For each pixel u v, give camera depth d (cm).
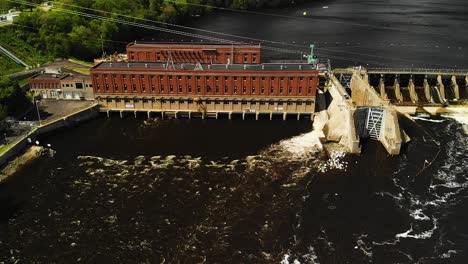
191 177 9025
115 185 8762
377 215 7794
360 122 10619
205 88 11831
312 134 11112
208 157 9881
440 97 13288
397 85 13475
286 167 9388
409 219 7694
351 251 6912
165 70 11669
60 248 7012
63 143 10619
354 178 8956
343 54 18462
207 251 6894
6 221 7688
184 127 11619
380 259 6738
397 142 9756
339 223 7569
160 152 10169
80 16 19988
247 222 7588
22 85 13012
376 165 9475
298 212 7850
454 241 7144
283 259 6719
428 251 6919
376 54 18375
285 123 11844
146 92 12025
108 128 11562
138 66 12325
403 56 18025
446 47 19375
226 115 12319
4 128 10606
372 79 13975
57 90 12656
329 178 8950
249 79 11619
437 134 11138
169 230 7400
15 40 16925
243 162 9631
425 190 8569
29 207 8075
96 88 12094
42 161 9725
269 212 7850
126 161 9731
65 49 17125
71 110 11888
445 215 7794
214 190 8544
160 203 8144
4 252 6931
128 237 7231
